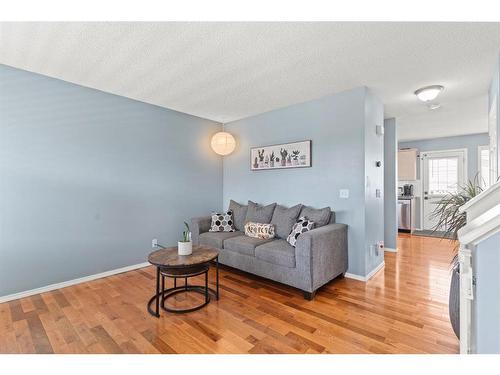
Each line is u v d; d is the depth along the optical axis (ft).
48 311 7.30
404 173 21.74
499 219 3.04
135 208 11.19
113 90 10.09
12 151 8.11
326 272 8.64
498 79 7.49
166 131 12.38
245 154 14.11
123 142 10.78
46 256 8.77
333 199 10.41
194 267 7.50
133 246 11.11
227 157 15.17
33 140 8.50
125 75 8.71
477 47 6.85
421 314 7.06
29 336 6.05
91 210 9.84
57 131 9.00
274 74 8.60
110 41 6.67
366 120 9.78
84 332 6.23
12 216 8.13
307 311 7.28
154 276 10.28
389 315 7.02
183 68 8.18
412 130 17.62
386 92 10.25
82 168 9.60
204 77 8.86
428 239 17.35
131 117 11.03
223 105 11.94
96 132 9.96
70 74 8.65
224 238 10.94
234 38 6.51
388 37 6.41
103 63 7.87
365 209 9.62
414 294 8.41
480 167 18.58
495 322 3.28
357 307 7.50
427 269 10.98
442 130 17.58
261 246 9.46
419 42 6.64
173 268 7.12
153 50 7.11
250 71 8.39
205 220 12.51
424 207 20.98
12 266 8.11
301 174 11.45
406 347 5.57
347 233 10.00
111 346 5.66
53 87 8.89
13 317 6.95
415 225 21.26
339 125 10.23
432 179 20.70
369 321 6.70
